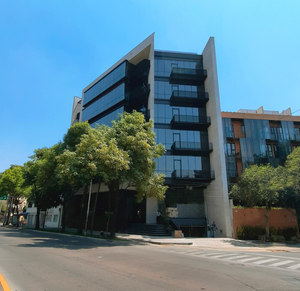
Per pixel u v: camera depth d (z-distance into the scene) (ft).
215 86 97.09
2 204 274.16
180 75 102.68
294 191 69.92
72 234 75.25
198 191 98.89
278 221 78.89
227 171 100.12
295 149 79.15
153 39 103.14
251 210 79.56
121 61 114.62
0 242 46.55
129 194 91.40
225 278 22.17
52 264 26.25
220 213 85.76
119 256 33.19
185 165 95.66
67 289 17.40
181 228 91.81
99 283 19.04
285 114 121.29
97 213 101.65
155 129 97.86
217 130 92.73
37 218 107.65
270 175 72.69
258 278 22.68
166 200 96.89
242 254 43.32
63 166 56.44
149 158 63.26
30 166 94.68
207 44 105.70
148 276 21.75
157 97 101.81
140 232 79.66
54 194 100.63
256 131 106.42
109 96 114.62
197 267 27.25
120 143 60.80
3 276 20.81
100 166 53.42
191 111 102.42
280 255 43.04
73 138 79.25
